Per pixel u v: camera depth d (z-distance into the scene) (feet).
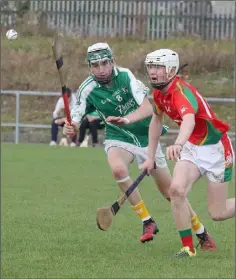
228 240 69.36
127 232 73.15
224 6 276.00
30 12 235.40
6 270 55.67
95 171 126.00
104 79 68.28
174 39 240.73
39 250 63.46
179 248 65.21
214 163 59.82
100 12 246.88
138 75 215.10
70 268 56.54
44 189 103.91
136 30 247.09
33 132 198.49
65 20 243.81
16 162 137.90
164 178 69.62
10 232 71.61
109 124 70.28
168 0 249.14
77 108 69.72
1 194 98.58
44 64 223.30
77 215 82.53
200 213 86.02
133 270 55.88
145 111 67.72
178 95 58.03
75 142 177.99
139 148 70.28
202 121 59.31
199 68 220.43
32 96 214.28
